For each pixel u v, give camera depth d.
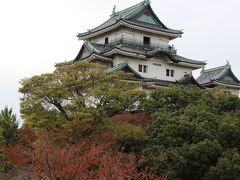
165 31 75.06
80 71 45.66
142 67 71.75
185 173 37.84
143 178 33.06
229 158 37.53
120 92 44.50
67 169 26.81
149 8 75.69
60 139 38.34
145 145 40.34
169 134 40.09
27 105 44.69
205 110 44.50
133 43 72.44
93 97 44.41
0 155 37.81
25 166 34.53
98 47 73.00
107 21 81.25
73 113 42.41
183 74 76.38
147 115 47.16
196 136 40.06
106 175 25.64
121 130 40.28
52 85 43.88
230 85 79.88
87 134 39.72
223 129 40.34
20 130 43.31
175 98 47.31
